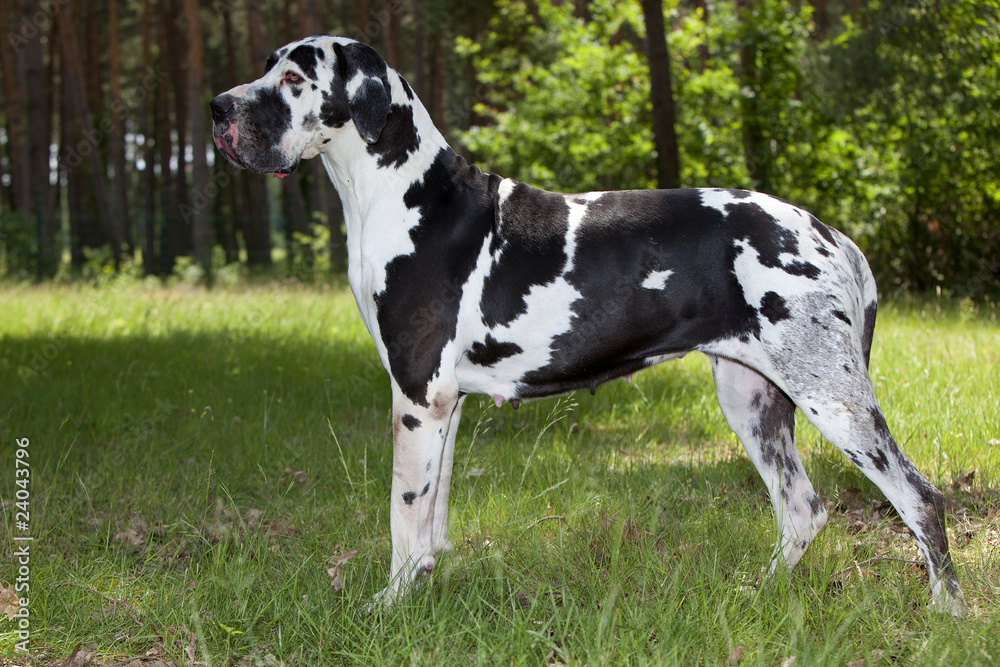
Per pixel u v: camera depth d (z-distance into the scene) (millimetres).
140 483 4641
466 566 3482
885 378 5781
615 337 3229
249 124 3324
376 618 3113
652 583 3293
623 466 4770
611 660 2738
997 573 3334
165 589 3453
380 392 6594
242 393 6523
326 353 7926
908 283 11656
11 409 5984
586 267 3199
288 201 29109
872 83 11461
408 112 3398
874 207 12148
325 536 4016
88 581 3533
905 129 11648
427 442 3295
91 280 16844
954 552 3596
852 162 12156
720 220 3166
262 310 10883
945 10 11086
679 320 3195
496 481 4477
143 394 6438
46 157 20500
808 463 4645
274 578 3566
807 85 12445
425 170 3393
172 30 25922
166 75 25141
